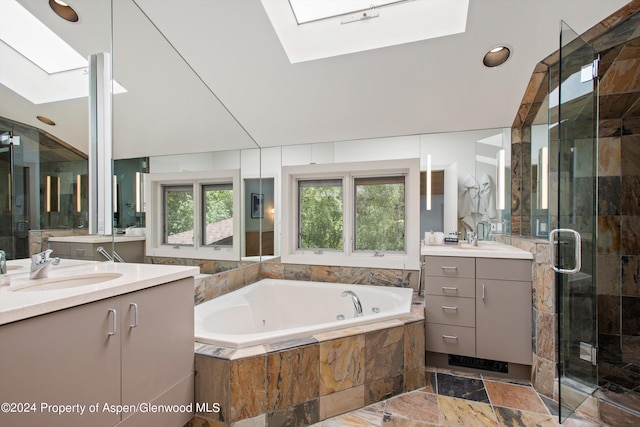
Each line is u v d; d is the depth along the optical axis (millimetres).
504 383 1890
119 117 1579
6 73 1129
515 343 1910
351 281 2695
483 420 1531
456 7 1577
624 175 2318
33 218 1220
